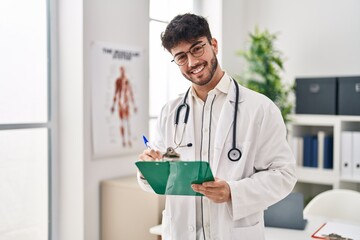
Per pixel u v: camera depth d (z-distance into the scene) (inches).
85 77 107.3
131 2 119.3
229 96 66.2
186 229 66.3
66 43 108.6
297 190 148.5
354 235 78.9
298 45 157.2
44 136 108.5
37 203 107.6
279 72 160.1
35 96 106.3
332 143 141.7
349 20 147.6
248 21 166.6
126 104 118.3
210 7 155.5
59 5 109.4
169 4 144.6
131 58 119.5
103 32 111.5
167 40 61.2
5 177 100.5
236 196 59.5
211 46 62.3
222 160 64.5
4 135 99.7
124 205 109.4
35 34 105.8
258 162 64.6
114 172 116.5
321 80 139.6
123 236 109.9
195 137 67.6
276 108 65.7
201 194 59.7
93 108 109.3
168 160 60.6
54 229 111.0
